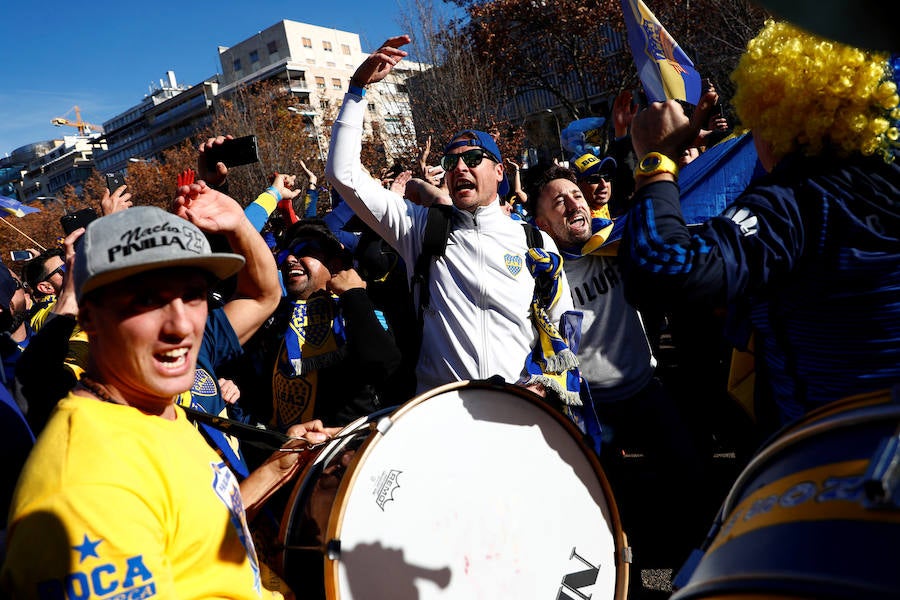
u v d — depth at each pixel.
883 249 1.48
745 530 1.03
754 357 1.98
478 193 2.99
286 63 66.38
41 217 46.06
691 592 1.01
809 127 1.54
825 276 1.54
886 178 1.51
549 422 2.29
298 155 25.45
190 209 2.01
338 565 1.83
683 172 3.95
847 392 1.57
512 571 2.10
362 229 3.83
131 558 1.34
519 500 2.16
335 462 2.05
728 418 3.86
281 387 3.48
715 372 3.81
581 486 2.29
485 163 3.00
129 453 1.44
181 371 1.55
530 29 19.95
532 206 3.61
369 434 2.02
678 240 1.55
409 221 3.04
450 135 15.45
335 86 70.69
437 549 2.00
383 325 3.31
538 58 21.20
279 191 2.93
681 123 1.71
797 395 1.68
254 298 2.29
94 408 1.48
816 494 0.96
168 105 82.00
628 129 2.24
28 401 2.21
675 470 3.39
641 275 1.58
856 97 1.48
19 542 1.32
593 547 2.27
